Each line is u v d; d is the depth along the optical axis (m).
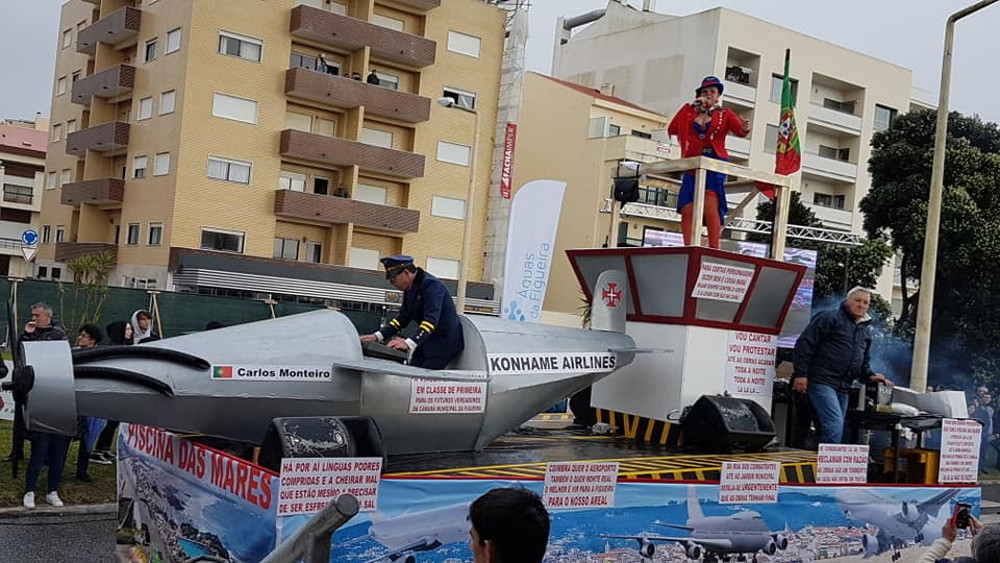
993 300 21.89
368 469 3.63
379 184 36.25
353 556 3.58
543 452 5.12
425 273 5.07
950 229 21.59
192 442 4.18
